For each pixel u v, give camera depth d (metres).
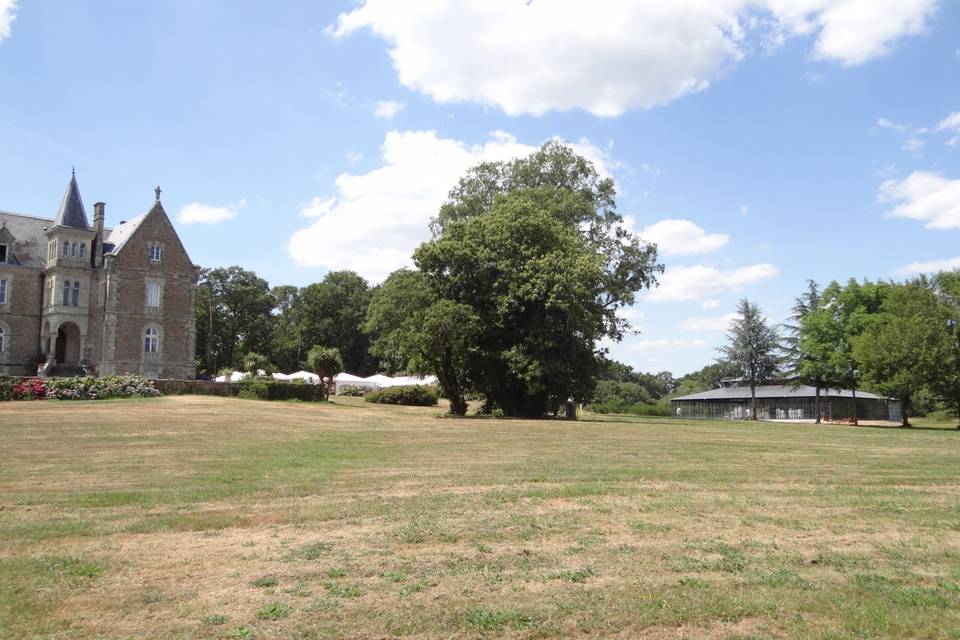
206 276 92.56
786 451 20.56
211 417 30.06
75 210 59.59
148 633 5.16
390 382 74.88
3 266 57.97
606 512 9.75
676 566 7.03
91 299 59.38
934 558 7.48
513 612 5.62
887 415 76.12
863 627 5.41
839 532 8.71
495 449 19.41
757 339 74.44
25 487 11.49
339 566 6.91
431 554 7.40
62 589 6.13
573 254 43.50
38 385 37.69
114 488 11.43
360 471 13.97
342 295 102.88
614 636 5.23
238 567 6.85
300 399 47.41
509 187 54.81
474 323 41.66
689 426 38.09
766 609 5.77
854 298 59.94
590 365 44.78
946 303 54.16
